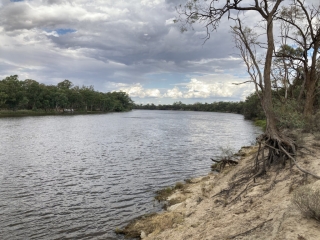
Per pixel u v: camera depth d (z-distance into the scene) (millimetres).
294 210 6492
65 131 49750
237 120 98312
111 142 36812
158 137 43688
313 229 5496
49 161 23453
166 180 17906
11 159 23797
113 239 9766
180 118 114188
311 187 7262
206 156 27016
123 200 13961
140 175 19188
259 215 7539
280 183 9570
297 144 12328
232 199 10273
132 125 69500
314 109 19703
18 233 10242
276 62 21406
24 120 74938
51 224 11047
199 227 8555
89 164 22641
